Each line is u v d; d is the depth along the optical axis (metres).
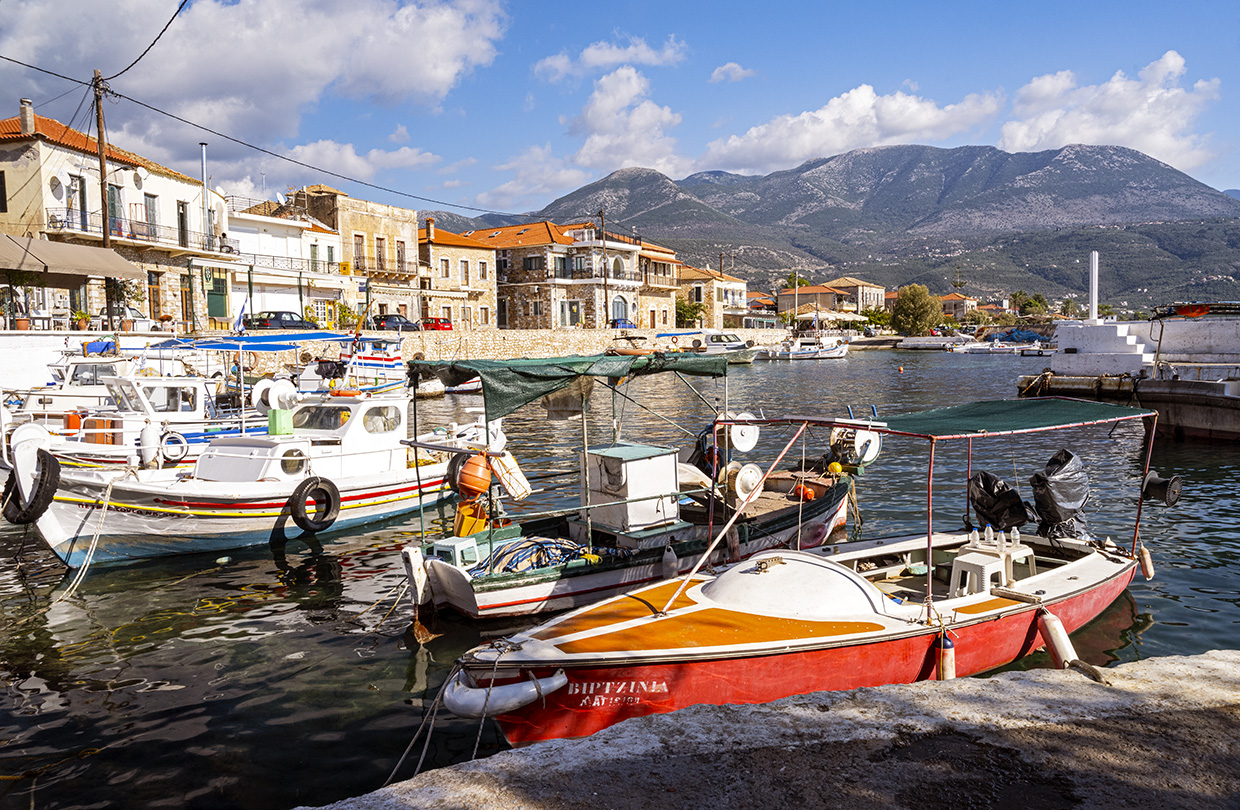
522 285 72.62
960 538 10.12
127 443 16.94
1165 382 25.27
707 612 7.30
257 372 33.12
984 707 4.73
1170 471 19.16
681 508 12.11
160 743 7.08
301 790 6.31
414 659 8.88
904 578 9.68
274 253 48.25
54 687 8.30
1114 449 22.53
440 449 10.62
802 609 7.24
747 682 6.69
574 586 9.74
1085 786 3.81
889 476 18.64
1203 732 4.34
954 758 4.10
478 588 9.23
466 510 10.94
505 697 6.23
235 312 44.06
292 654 9.10
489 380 9.45
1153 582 10.89
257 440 14.46
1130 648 8.64
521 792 3.84
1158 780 3.86
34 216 33.62
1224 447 22.75
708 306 96.75
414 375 10.43
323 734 7.22
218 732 7.28
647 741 4.36
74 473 12.76
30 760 6.82
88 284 33.16
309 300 48.84
